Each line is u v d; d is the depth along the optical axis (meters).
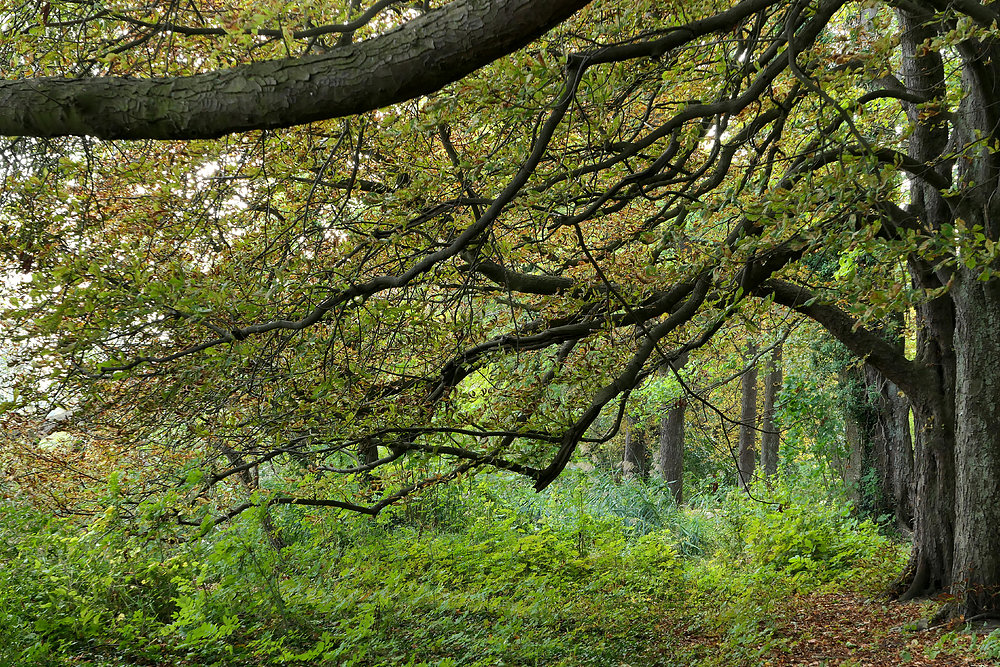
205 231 5.81
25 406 4.79
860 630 8.24
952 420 8.85
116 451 7.09
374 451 8.80
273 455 5.96
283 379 4.99
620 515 15.90
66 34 4.75
